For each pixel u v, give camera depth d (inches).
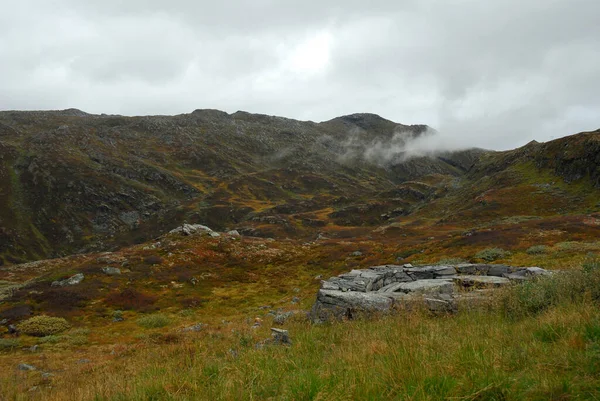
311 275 2071.9
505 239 1734.7
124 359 660.1
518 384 183.3
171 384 283.6
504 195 4571.9
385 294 637.3
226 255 2405.3
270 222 6225.4
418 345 263.6
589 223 1940.2
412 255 1932.8
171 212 7377.0
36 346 1038.4
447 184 7406.5
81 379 515.8
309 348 399.9
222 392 245.6
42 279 1927.9
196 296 1651.1
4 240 5812.0
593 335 230.7
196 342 615.8
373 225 6683.1
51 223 6633.9
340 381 217.9
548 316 302.2
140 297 1579.7
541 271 727.1
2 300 1523.1
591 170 4224.9
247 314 1243.8
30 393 433.4
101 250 6043.3
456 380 193.0
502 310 424.8
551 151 5231.3
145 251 2357.3
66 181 7637.8
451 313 488.1
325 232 5300.2
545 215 3715.6
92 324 1290.6
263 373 281.0
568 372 193.2
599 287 364.2
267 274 2089.1
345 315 590.2
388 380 210.2
